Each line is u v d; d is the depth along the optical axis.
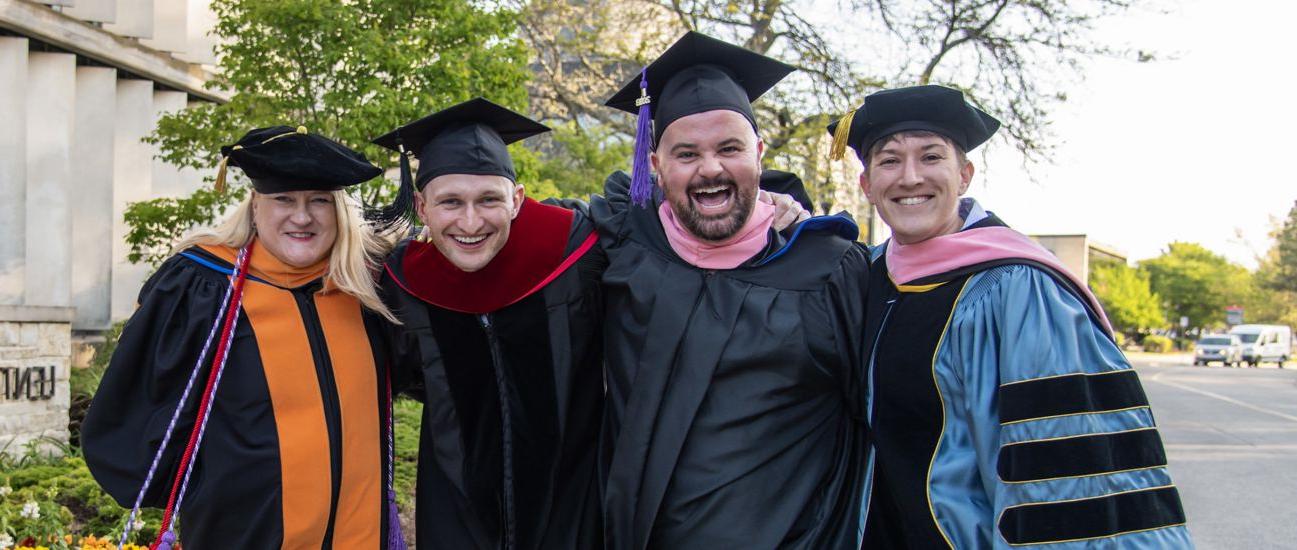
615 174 3.54
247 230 2.98
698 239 2.96
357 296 2.96
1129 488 2.32
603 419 3.07
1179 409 17.05
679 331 2.87
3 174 9.27
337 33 6.52
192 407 2.81
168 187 11.49
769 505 2.78
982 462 2.51
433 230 2.94
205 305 2.85
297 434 2.84
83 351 10.05
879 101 2.66
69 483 5.24
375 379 3.03
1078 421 2.35
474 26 6.93
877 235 17.94
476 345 3.10
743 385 2.83
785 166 12.63
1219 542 6.51
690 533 2.77
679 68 3.06
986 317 2.56
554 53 13.43
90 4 9.84
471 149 2.92
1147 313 57.16
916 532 2.63
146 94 11.03
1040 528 2.34
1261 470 9.70
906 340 2.70
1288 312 66.88
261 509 2.78
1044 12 11.95
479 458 3.08
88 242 10.44
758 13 11.98
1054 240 53.69
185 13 11.15
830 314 2.91
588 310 3.16
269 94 6.87
